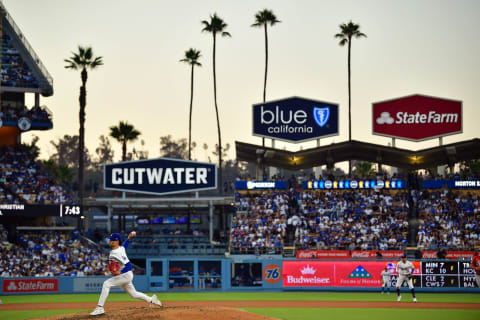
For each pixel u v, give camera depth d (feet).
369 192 180.75
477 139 167.73
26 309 103.04
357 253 149.89
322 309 98.89
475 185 173.78
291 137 184.75
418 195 177.37
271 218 174.60
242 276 157.58
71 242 171.42
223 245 184.96
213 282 154.71
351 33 238.68
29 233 175.42
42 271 150.82
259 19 253.24
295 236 167.22
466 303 109.29
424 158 183.83
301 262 146.00
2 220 170.50
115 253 59.72
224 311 60.29
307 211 176.14
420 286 141.18
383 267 143.43
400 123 184.96
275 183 180.45
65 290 142.41
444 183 175.01
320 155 184.14
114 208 211.82
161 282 151.23
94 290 143.84
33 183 183.93
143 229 225.56
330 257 150.51
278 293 139.95
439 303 109.50
